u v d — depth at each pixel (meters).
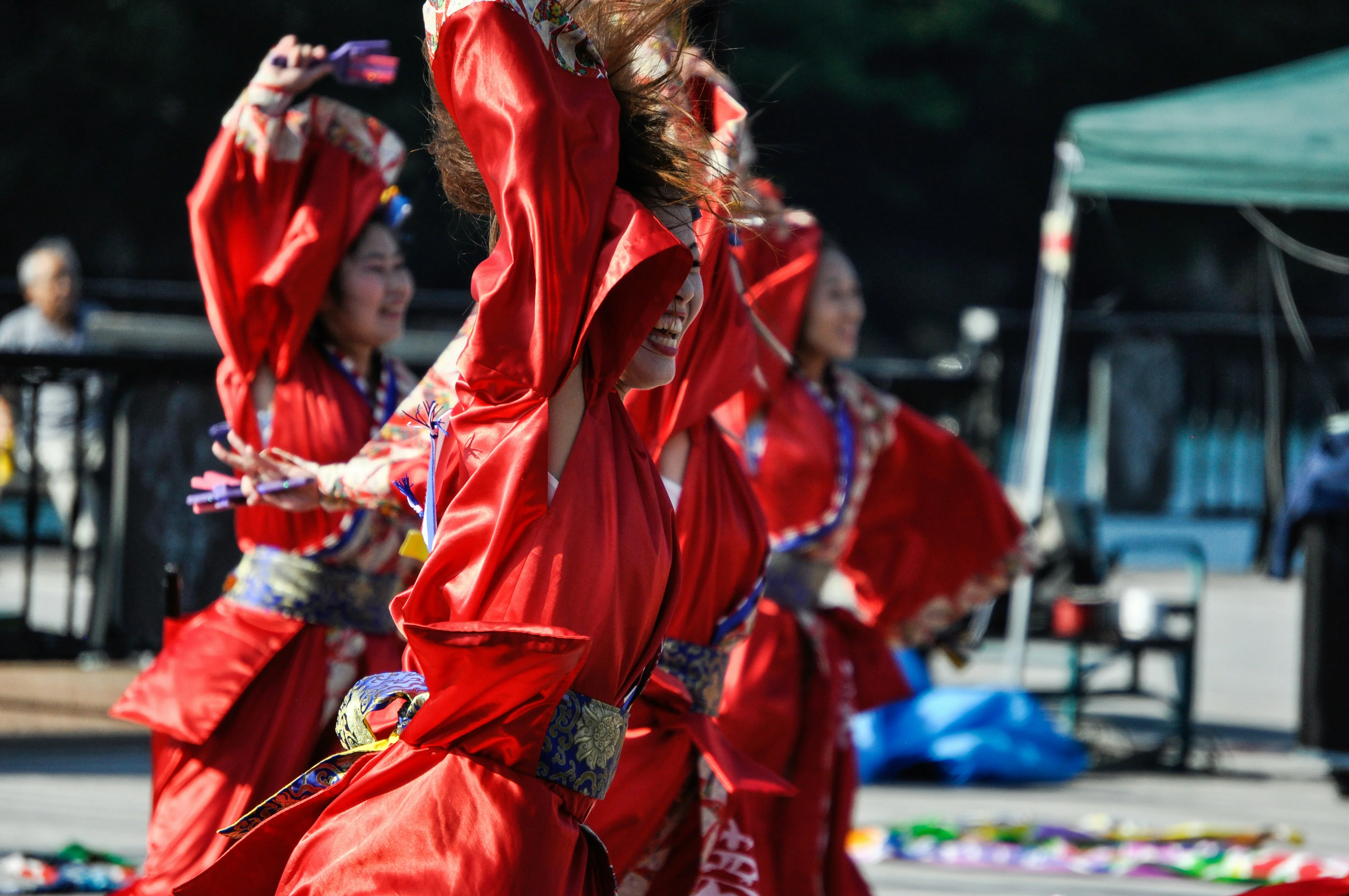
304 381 7.84
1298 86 15.76
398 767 4.89
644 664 5.18
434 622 4.87
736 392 6.98
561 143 4.81
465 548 4.79
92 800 11.42
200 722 7.29
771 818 8.41
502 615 4.76
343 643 7.59
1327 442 13.49
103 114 47.06
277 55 7.76
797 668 8.61
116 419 12.95
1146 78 57.75
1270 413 21.81
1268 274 20.75
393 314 7.97
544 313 4.76
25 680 15.52
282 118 7.74
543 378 4.77
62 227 48.59
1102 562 16.59
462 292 45.28
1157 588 25.98
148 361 12.92
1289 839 11.64
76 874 9.27
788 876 8.35
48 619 17.75
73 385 13.38
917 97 54.34
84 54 45.56
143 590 12.92
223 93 47.38
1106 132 15.38
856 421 9.33
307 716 7.50
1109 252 52.19
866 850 11.02
